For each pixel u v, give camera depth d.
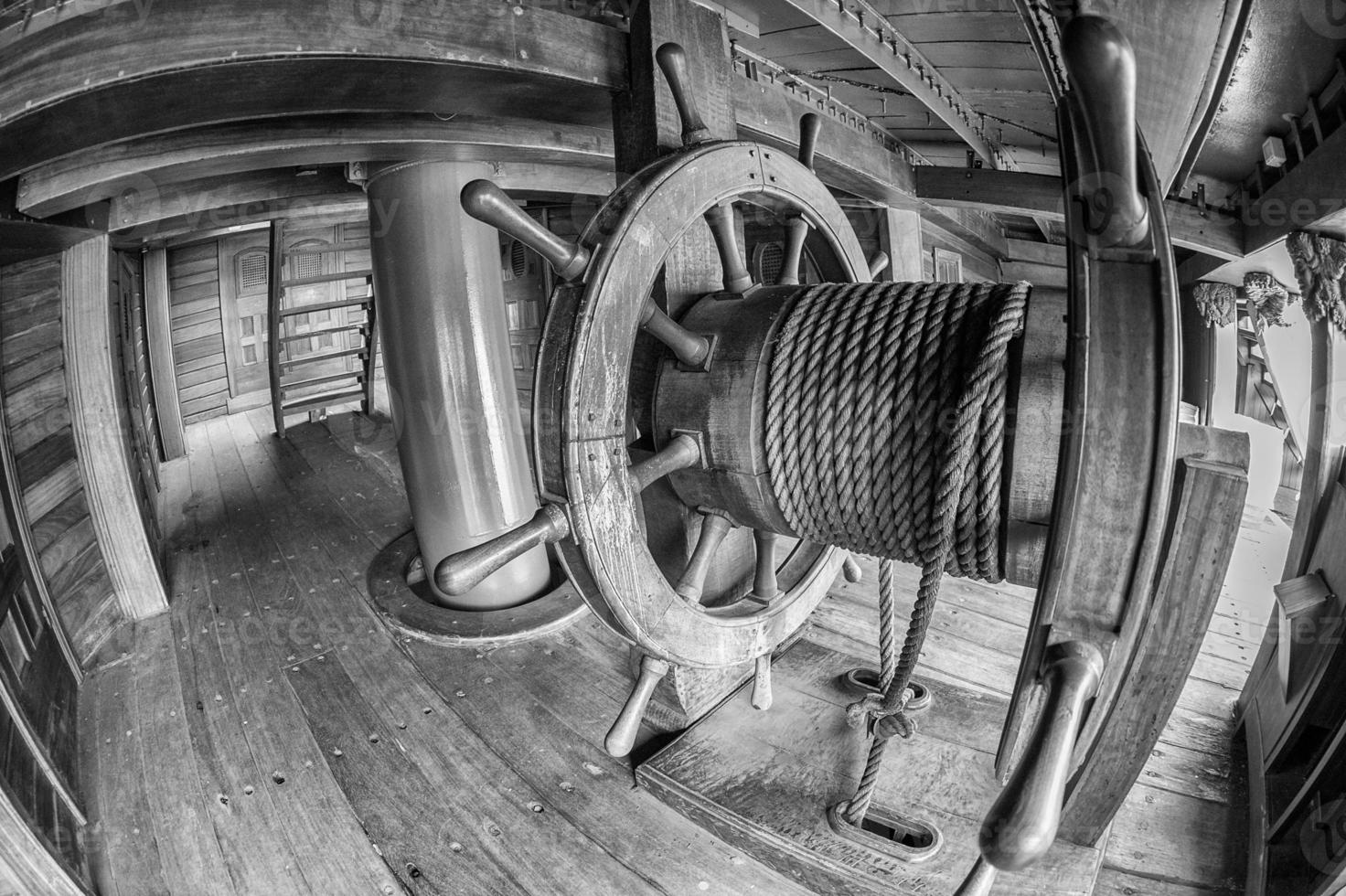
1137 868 1.62
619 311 1.39
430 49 1.53
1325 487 2.11
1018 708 1.02
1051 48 1.02
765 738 1.93
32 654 2.24
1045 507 1.21
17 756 1.72
